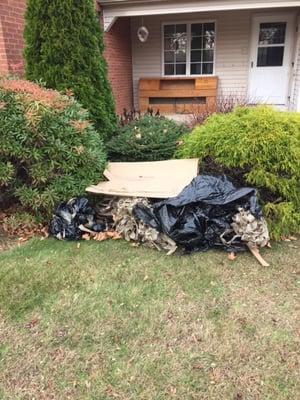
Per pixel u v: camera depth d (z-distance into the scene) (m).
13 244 3.17
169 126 5.22
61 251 3.01
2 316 2.24
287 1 6.87
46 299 2.40
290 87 9.30
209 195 2.92
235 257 2.87
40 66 4.33
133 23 9.58
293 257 2.87
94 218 3.36
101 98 4.71
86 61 4.45
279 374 1.80
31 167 3.29
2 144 3.10
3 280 2.59
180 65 9.76
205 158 3.59
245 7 7.04
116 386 1.76
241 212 2.87
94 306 2.33
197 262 2.80
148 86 9.72
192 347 1.98
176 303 2.34
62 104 3.36
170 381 1.78
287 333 2.06
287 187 3.14
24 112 3.13
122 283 2.56
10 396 1.72
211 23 9.21
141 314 2.25
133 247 3.05
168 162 3.69
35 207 3.29
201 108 7.24
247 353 1.93
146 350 1.97
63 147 3.23
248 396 1.69
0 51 5.14
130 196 3.18
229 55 9.38
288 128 3.28
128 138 4.77
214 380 1.78
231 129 3.34
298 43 8.49
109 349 1.98
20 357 1.94
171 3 7.26
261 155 3.15
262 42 9.16
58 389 1.75
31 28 4.27
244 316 2.21
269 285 2.51
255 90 9.55
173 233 2.82
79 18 4.27
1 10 5.00
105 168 3.63
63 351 1.97
